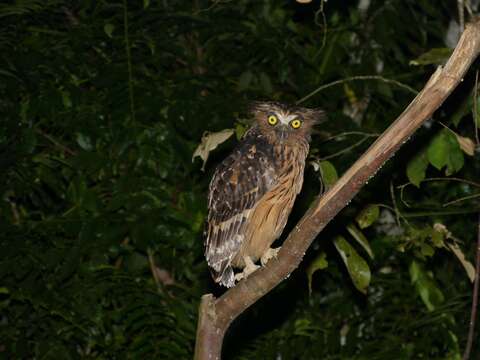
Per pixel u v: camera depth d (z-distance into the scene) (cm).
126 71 892
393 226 1013
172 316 898
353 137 936
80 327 907
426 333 970
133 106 891
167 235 898
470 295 964
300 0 594
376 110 1072
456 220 1007
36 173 903
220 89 968
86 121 899
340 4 1086
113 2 964
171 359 898
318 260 756
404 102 1006
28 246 891
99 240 877
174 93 909
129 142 883
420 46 1059
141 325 887
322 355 947
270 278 539
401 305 977
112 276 900
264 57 998
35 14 930
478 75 735
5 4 915
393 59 1074
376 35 1030
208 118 897
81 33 912
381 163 478
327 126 954
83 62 920
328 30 1055
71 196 891
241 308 551
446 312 948
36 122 941
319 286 1006
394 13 1040
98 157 881
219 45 992
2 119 883
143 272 945
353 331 952
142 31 939
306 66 1030
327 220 509
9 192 914
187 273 933
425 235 736
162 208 888
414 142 783
